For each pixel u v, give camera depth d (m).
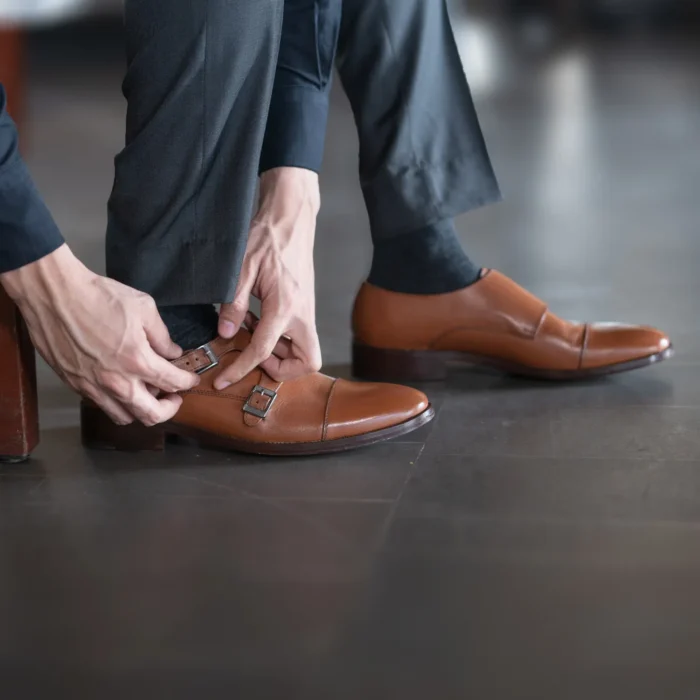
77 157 4.16
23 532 0.98
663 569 0.87
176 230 1.12
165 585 0.86
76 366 1.12
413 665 0.73
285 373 1.21
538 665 0.73
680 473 1.12
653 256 2.47
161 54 1.07
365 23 1.41
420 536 0.95
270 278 1.16
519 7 11.52
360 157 1.50
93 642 0.77
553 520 0.99
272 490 1.09
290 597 0.83
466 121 1.46
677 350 1.69
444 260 1.52
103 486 1.11
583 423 1.31
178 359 1.18
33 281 1.07
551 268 2.37
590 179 3.64
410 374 1.55
